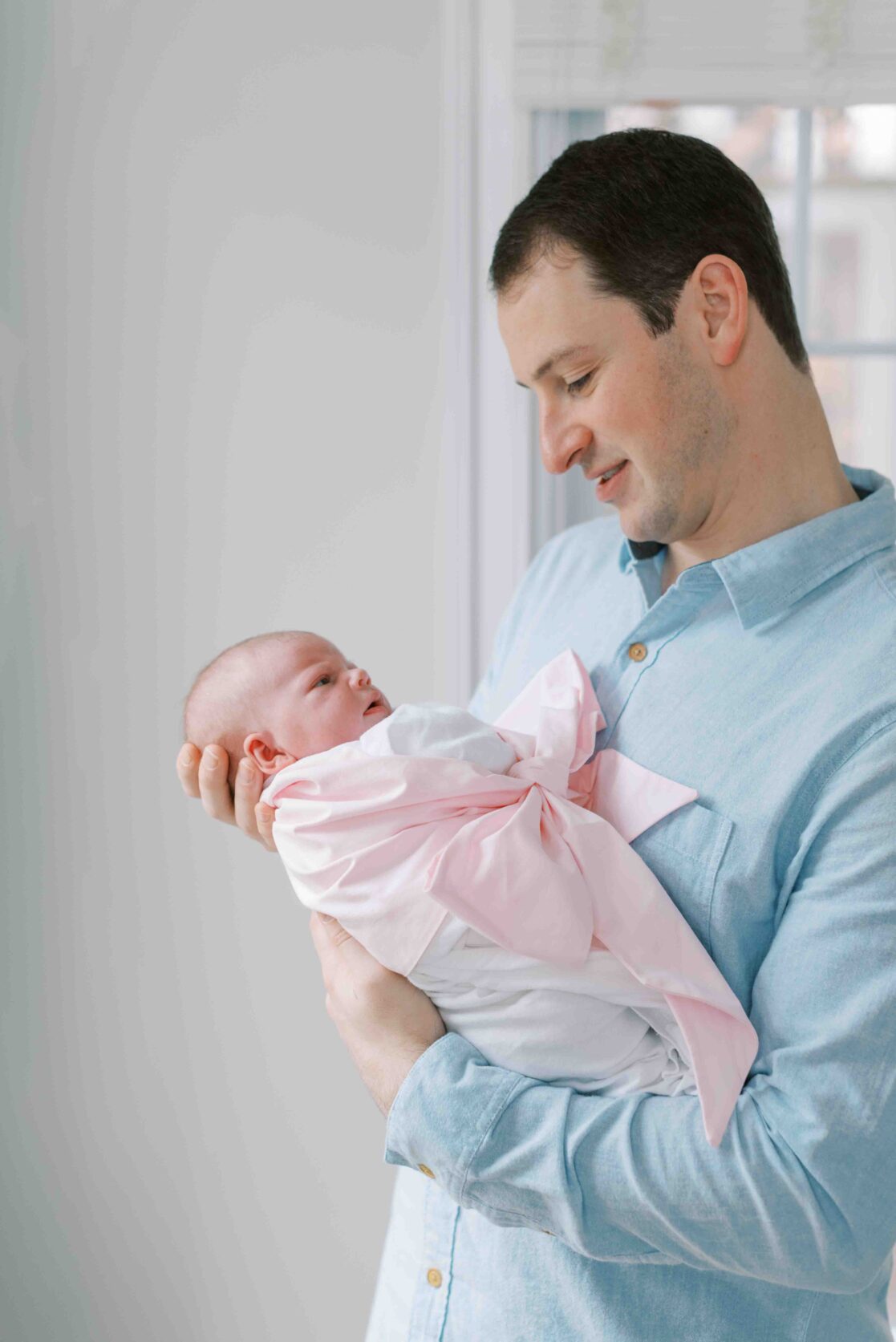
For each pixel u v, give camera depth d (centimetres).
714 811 91
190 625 174
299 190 167
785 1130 79
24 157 168
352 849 95
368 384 169
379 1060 91
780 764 89
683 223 89
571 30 159
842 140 167
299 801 98
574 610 120
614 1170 81
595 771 101
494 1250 97
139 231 169
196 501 172
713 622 100
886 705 85
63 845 178
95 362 171
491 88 163
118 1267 184
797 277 170
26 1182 184
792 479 98
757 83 160
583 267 89
